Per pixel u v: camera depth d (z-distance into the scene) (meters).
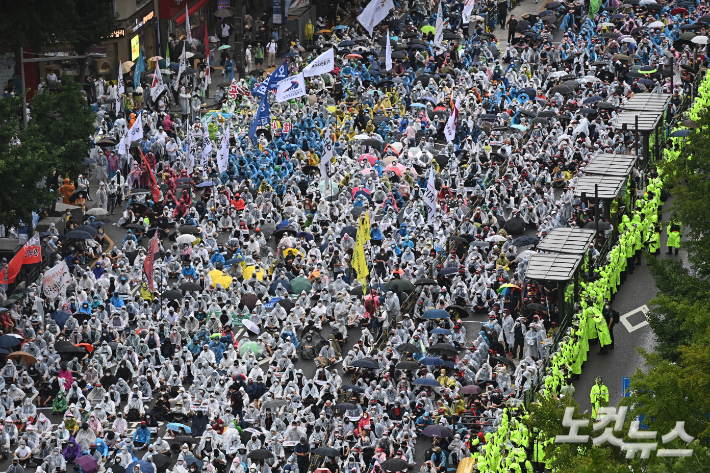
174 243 197.38
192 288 180.62
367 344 172.38
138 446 152.75
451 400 154.12
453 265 189.50
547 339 167.88
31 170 180.75
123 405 164.50
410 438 148.75
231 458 150.00
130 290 186.25
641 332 176.00
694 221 163.88
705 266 155.62
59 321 176.38
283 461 149.12
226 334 171.88
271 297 184.50
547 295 177.00
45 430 156.00
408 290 179.62
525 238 193.50
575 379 164.75
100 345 171.75
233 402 156.12
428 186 198.88
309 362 173.50
